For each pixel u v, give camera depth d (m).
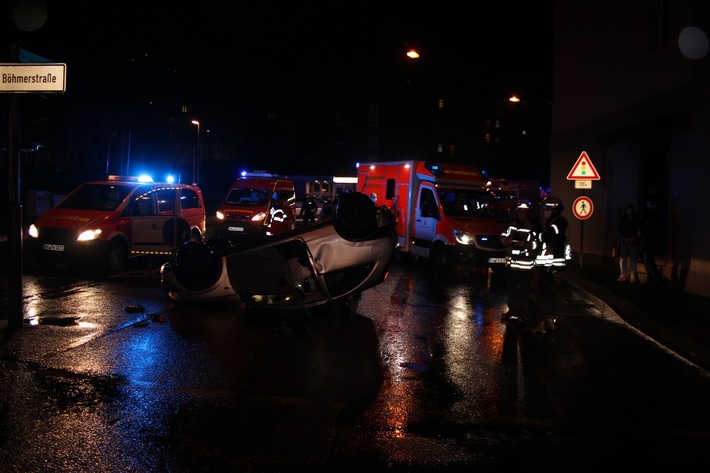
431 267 15.77
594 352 7.86
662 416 5.50
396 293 12.17
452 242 14.87
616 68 16.92
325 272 8.66
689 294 12.17
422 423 5.11
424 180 16.59
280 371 6.52
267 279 8.69
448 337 8.39
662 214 14.85
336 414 5.26
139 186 14.58
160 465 4.18
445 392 5.98
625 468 4.36
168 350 7.19
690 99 12.43
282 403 5.51
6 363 6.45
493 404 5.68
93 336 7.70
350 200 8.72
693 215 12.43
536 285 10.85
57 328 8.08
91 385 5.83
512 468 4.30
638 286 13.23
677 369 7.13
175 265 9.64
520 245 9.49
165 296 10.68
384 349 7.59
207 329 8.34
